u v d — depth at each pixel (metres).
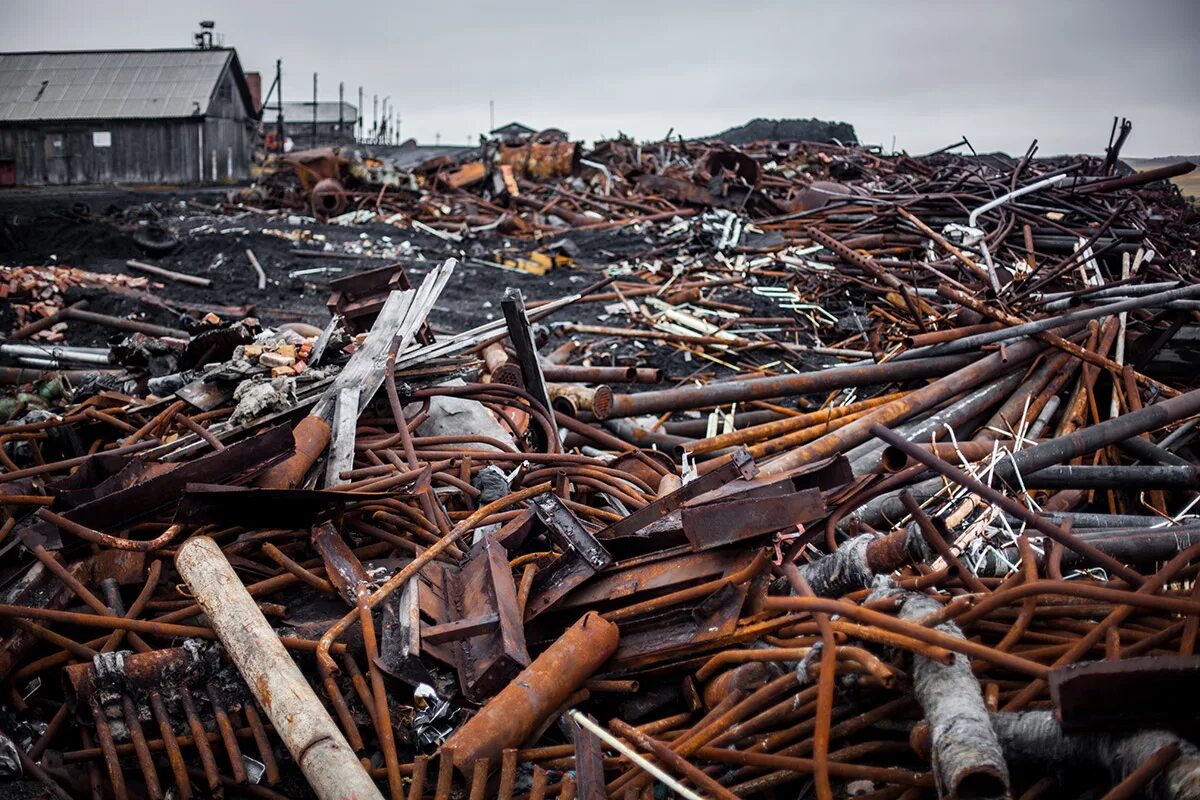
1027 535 5.58
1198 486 7.24
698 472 7.52
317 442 5.97
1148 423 7.69
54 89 45.97
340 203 25.14
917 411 8.55
